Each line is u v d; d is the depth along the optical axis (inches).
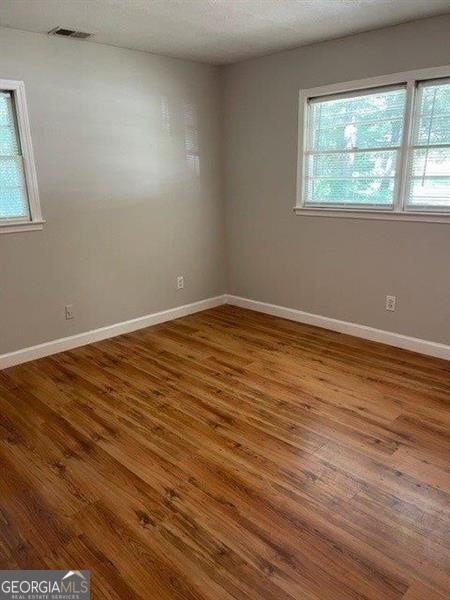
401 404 111.2
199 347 151.0
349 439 97.1
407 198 137.9
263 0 108.2
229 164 185.9
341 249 156.4
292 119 159.5
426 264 136.1
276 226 175.2
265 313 188.1
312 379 125.7
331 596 61.1
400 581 63.2
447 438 96.8
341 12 117.3
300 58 151.7
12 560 67.9
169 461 90.7
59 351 148.1
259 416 107.1
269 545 69.7
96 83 142.3
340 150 149.8
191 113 171.5
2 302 133.1
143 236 165.3
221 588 62.6
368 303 153.0
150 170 162.6
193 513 76.6
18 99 126.6
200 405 112.6
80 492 82.2
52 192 138.3
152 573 65.1
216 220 191.3
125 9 111.6
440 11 116.9
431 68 123.6
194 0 107.3
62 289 146.1
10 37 122.7
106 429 102.4
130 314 167.3
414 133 132.4
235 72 173.0
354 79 139.9
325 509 77.0
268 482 84.1
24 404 113.9
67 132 138.3
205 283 193.3
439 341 138.0
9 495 81.7
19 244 133.9
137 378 128.2
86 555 68.5
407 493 80.6
